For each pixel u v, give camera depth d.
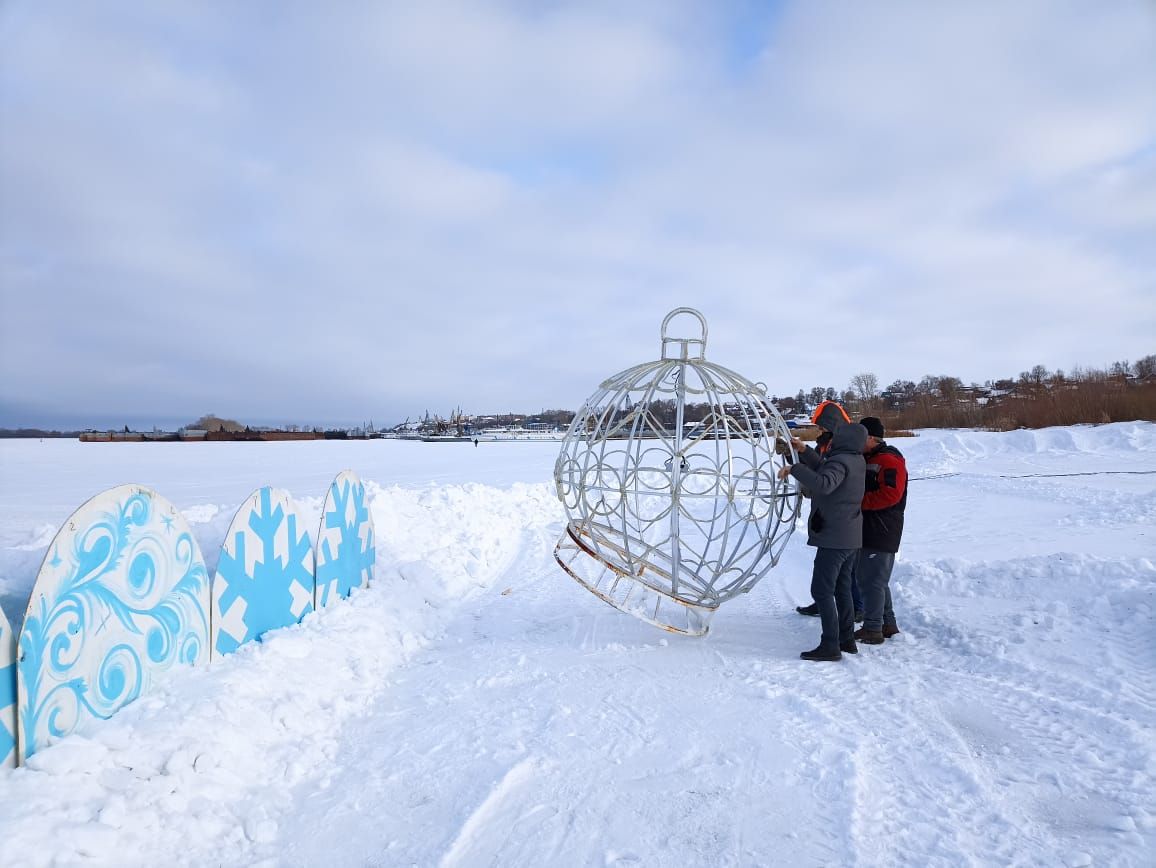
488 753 3.65
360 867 2.74
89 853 2.47
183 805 2.88
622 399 5.46
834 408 6.05
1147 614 5.00
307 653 4.49
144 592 3.58
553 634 5.74
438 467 24.78
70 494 15.77
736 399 5.32
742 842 2.86
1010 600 5.78
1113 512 10.27
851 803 3.08
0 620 2.77
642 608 6.41
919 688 4.39
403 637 5.42
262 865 2.72
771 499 5.30
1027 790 3.17
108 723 3.20
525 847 2.86
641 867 2.72
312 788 3.31
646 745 3.73
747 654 5.18
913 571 6.51
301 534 5.24
